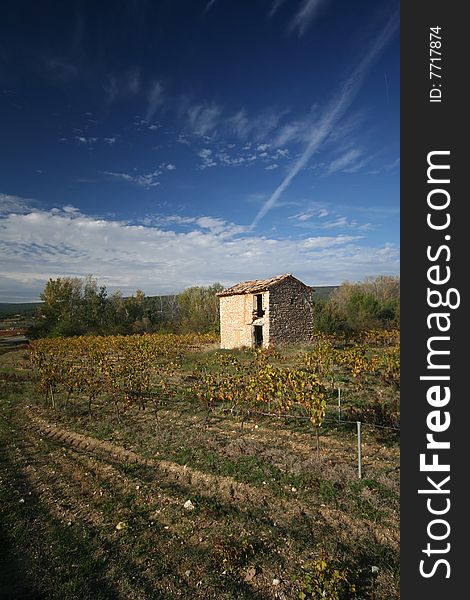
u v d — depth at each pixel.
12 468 7.52
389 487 5.91
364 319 34.81
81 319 48.31
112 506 5.82
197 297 58.69
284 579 4.12
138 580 4.20
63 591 4.05
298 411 9.84
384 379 13.27
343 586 3.92
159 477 6.81
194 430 9.14
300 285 24.42
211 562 4.45
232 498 5.89
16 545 4.91
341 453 7.46
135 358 18.84
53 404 12.30
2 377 19.38
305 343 23.78
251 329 24.33
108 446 8.58
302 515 5.33
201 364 18.53
